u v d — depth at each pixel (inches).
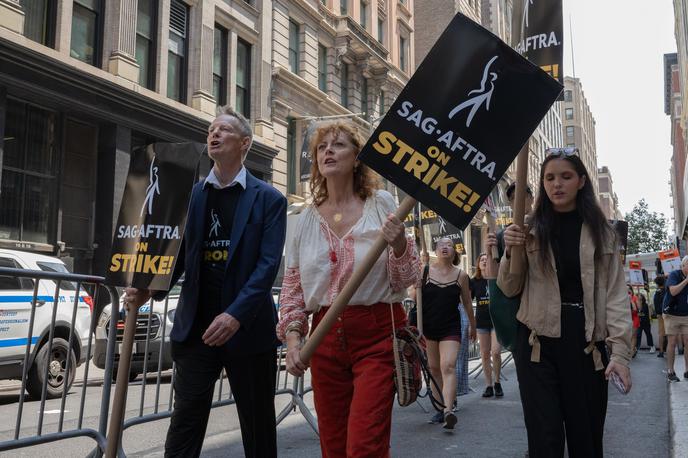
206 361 127.6
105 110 653.9
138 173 128.5
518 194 116.6
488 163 99.9
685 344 377.4
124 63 677.9
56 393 294.4
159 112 706.8
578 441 115.0
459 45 102.5
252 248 128.5
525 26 158.6
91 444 217.9
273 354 133.3
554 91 100.1
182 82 783.1
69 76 610.2
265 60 911.7
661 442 219.6
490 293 124.6
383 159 100.7
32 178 618.8
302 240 112.6
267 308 131.6
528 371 118.1
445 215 99.2
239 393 130.5
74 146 664.4
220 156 131.6
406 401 99.7
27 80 578.2
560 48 154.7
